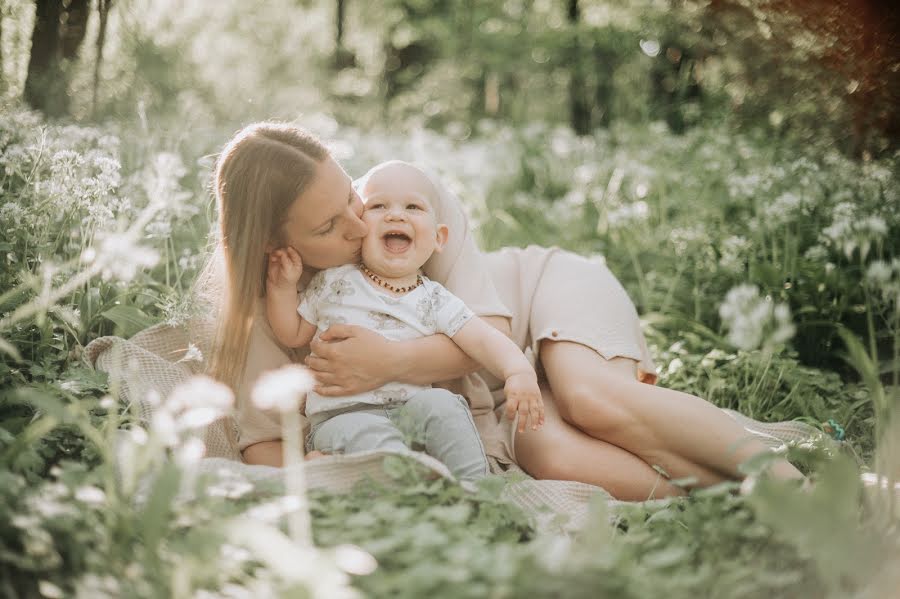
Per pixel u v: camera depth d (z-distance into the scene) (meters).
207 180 3.14
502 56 11.57
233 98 7.81
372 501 2.07
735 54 5.21
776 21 4.55
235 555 1.74
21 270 2.76
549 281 3.03
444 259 2.80
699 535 2.01
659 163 5.68
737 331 2.00
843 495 1.83
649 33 7.23
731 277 4.14
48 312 2.78
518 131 7.18
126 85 4.98
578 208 5.50
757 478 2.17
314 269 2.74
